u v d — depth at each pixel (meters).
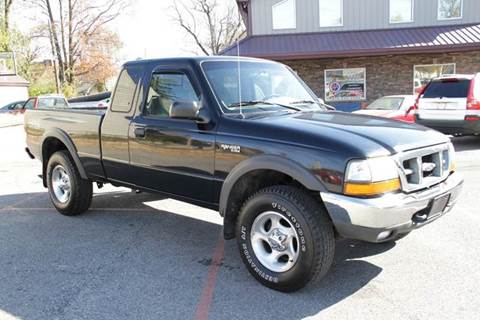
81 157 5.72
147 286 4.00
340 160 3.41
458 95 10.95
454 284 3.88
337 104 20.66
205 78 4.36
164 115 4.68
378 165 3.40
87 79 51.94
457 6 20.12
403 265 4.29
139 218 6.04
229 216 4.16
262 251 3.95
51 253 4.82
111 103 5.27
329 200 3.44
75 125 5.73
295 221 3.60
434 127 11.32
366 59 20.19
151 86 4.84
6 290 3.97
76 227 5.70
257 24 20.91
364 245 4.80
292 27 20.86
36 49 47.00
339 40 19.80
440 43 18.48
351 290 3.83
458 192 4.09
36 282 4.11
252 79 4.68
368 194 3.36
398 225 3.46
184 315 3.50
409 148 3.62
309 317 3.43
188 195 4.53
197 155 4.30
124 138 5.05
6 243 5.15
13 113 26.02
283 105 4.60
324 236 3.56
